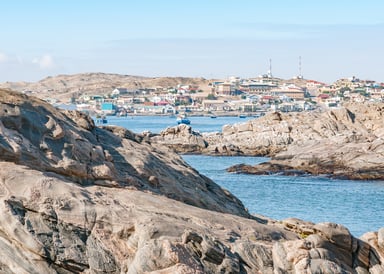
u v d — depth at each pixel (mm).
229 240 27078
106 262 25359
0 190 26250
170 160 38594
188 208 29922
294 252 26219
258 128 157750
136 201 28656
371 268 28078
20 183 26609
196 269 23922
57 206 26047
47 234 25484
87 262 25406
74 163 29812
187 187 35875
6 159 28219
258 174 106938
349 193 84500
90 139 33469
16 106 30031
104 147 34156
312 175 104062
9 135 28797
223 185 93250
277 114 160875
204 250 24875
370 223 62375
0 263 25094
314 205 74375
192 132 161375
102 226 26078
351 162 105500
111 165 31625
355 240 28141
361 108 156750
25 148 28703
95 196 27625
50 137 30172
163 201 29812
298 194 83562
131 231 25875
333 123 152125
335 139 119188
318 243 26938
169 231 25703
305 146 116625
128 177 31828
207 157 145750
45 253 25156
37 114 30438
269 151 149500
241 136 156750
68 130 31219
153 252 24062
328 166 106562
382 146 108125
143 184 32562
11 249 25234
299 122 154875
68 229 25797
